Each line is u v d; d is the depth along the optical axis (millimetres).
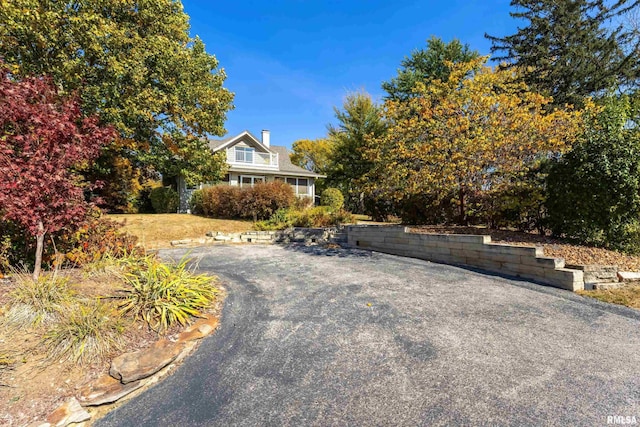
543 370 2645
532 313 3873
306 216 11664
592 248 5789
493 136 6969
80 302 3354
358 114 21188
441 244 6887
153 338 3178
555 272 4895
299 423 2111
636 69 14938
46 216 3871
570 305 4121
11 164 3471
